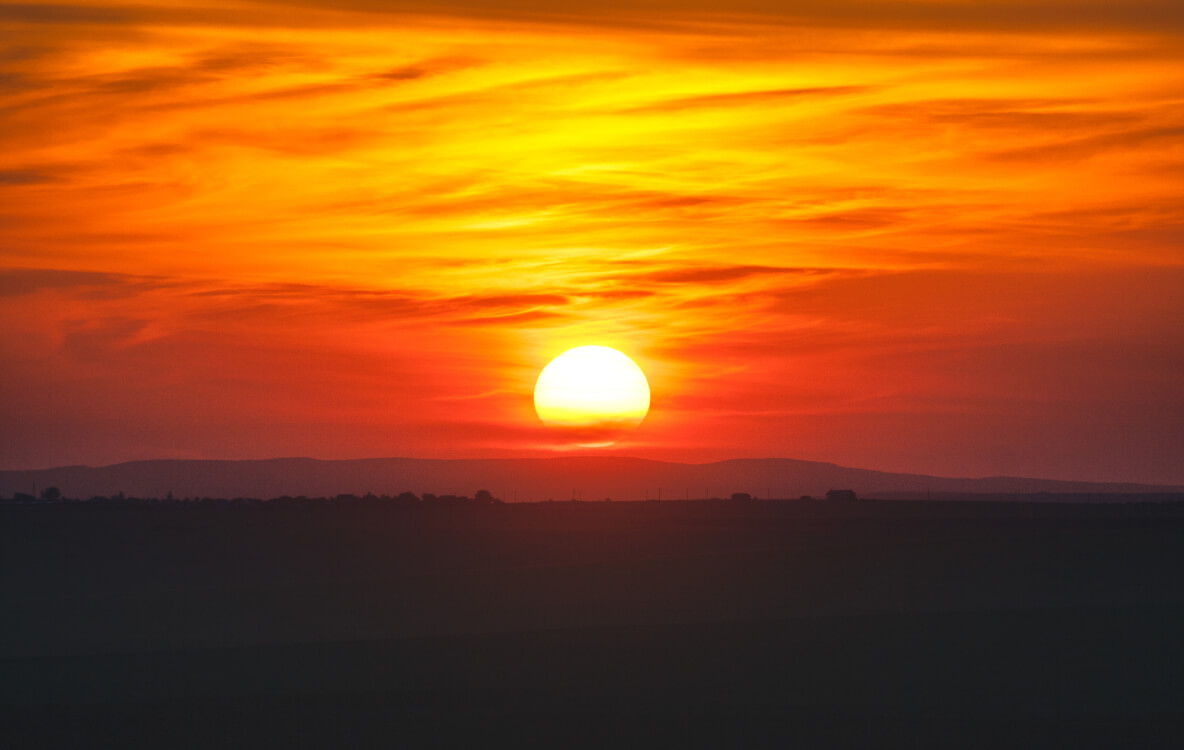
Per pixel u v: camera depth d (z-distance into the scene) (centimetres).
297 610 13362
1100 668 9412
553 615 12719
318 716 8225
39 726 8081
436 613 13000
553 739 7569
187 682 9381
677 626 11712
